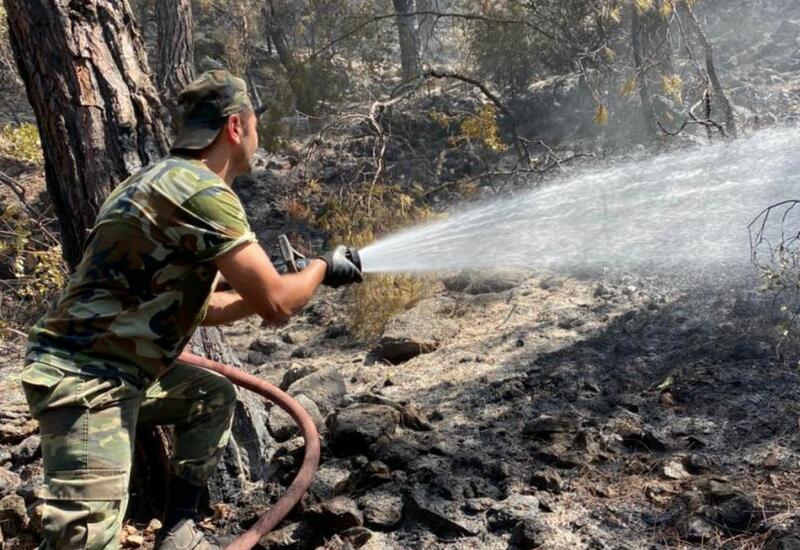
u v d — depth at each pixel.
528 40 11.27
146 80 4.25
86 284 2.86
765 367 4.56
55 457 2.82
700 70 8.70
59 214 4.24
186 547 3.41
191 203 2.82
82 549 2.81
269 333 7.06
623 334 5.33
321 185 9.91
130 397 2.91
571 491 3.79
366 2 13.69
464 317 6.28
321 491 3.94
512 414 4.52
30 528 4.15
